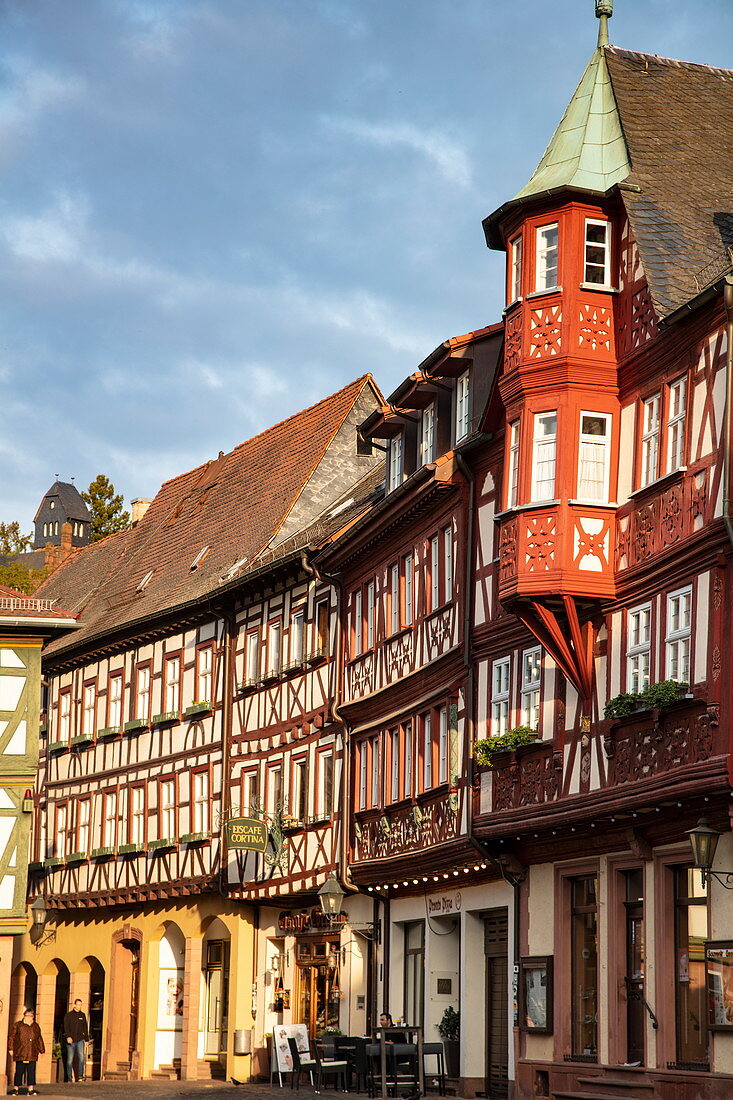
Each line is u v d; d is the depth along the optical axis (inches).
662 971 834.8
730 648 755.4
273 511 1616.6
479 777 1011.3
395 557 1216.8
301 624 1419.8
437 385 1154.0
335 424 1651.1
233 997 1451.8
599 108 976.9
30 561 4254.4
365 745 1259.8
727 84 1026.7
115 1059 1643.7
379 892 1229.7
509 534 908.0
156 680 1676.9
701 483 794.8
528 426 906.7
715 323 795.4
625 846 882.1
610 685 871.1
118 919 1678.2
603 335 904.9
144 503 2151.8
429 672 1122.0
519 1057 981.8
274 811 1430.9
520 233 937.5
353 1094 1118.4
